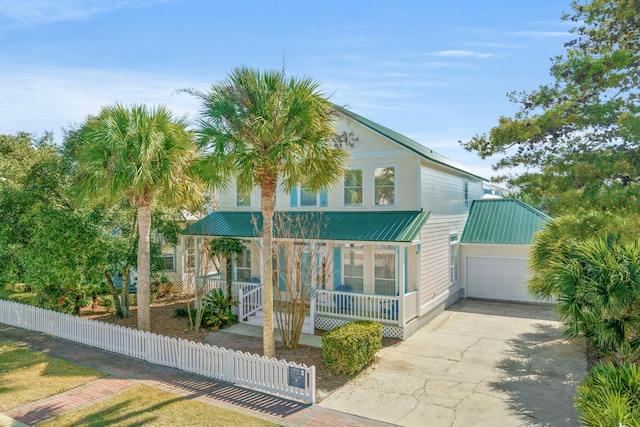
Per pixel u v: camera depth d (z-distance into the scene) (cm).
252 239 1748
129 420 880
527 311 1931
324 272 1548
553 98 1327
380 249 1739
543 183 1288
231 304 1767
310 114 1115
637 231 1128
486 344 1435
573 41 1404
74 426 853
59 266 1524
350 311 1630
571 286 1066
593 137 1270
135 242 1734
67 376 1144
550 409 938
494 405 962
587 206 1186
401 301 1492
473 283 2238
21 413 915
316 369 1206
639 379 714
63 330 1526
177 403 970
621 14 1237
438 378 1134
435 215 1858
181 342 1203
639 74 1234
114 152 1312
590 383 776
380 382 1108
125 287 1828
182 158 1416
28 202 1634
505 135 1330
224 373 1118
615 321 1013
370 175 1766
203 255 1853
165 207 1789
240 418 895
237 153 1121
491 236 2208
